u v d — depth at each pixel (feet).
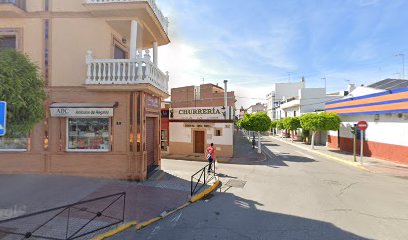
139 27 36.96
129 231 19.99
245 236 19.53
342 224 22.17
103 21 35.01
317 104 122.21
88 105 33.50
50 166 34.32
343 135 80.64
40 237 16.43
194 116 70.64
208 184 35.65
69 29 34.91
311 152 79.10
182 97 115.55
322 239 19.17
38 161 34.37
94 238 17.92
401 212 25.35
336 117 75.61
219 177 41.78
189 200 27.99
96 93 34.53
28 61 22.25
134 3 32.48
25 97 20.76
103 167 34.35
